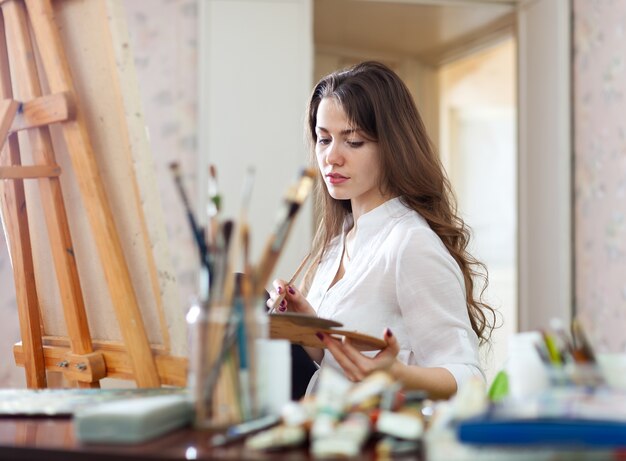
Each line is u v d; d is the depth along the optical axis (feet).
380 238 5.88
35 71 5.34
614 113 12.32
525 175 13.87
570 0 13.12
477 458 2.85
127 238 4.94
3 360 9.00
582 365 3.42
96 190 4.88
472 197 20.93
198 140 13.05
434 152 6.20
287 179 13.21
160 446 3.19
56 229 5.30
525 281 13.82
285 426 3.20
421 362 5.51
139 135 4.76
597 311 12.59
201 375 3.49
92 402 4.02
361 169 5.91
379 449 3.00
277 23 13.26
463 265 6.14
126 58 4.80
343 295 5.87
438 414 3.26
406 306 5.51
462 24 15.44
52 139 5.34
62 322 5.58
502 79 20.48
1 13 5.52
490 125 20.84
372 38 16.51
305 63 13.26
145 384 4.80
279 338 4.72
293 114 13.26
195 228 3.64
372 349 4.81
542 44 13.42
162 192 13.14
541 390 3.47
